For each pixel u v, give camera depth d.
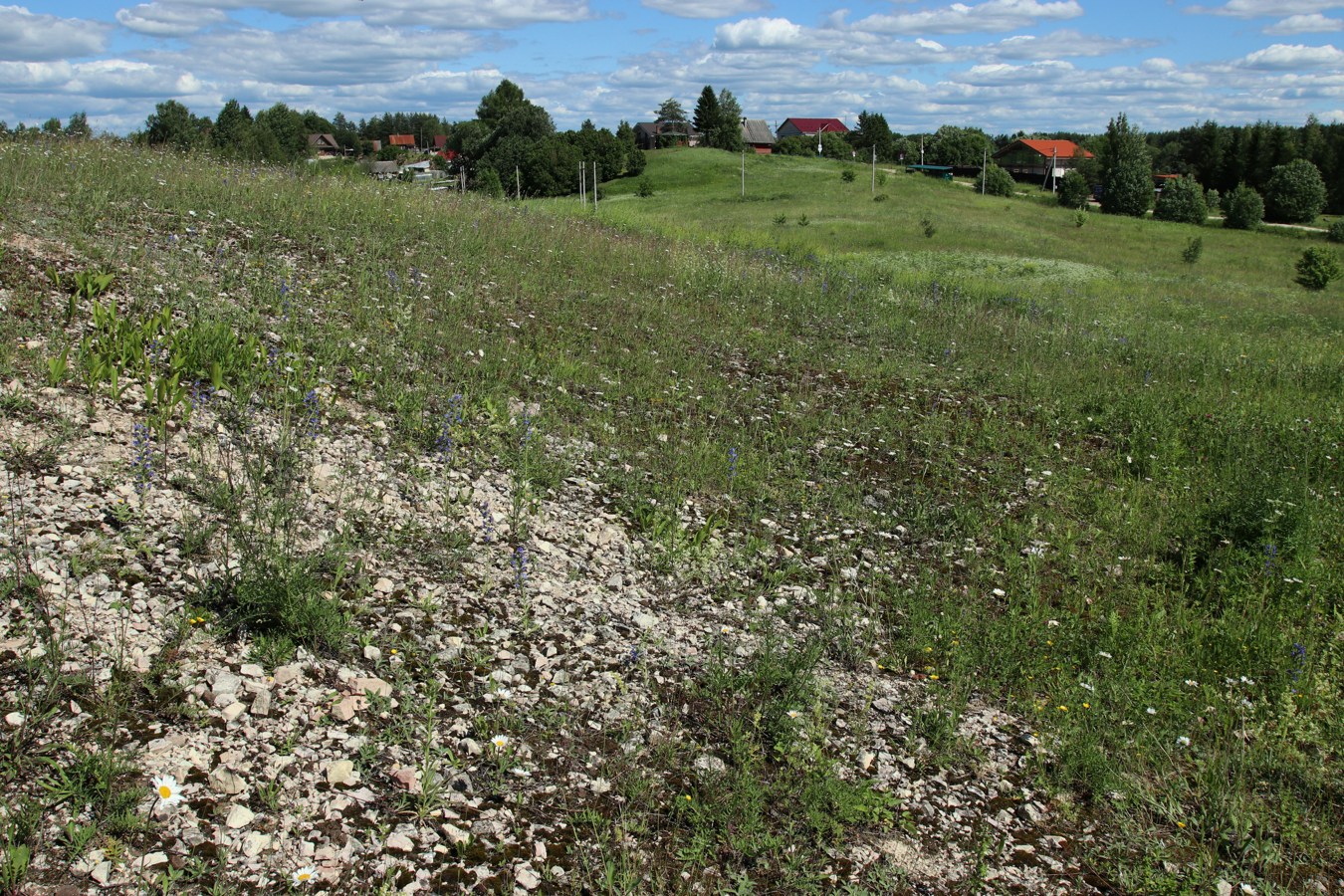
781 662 5.03
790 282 16.75
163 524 4.94
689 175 83.25
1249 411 11.23
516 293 11.84
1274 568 6.84
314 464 6.11
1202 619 6.32
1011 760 4.70
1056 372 12.71
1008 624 5.98
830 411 9.84
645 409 9.06
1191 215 79.44
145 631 4.13
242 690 3.98
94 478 5.18
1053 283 27.89
